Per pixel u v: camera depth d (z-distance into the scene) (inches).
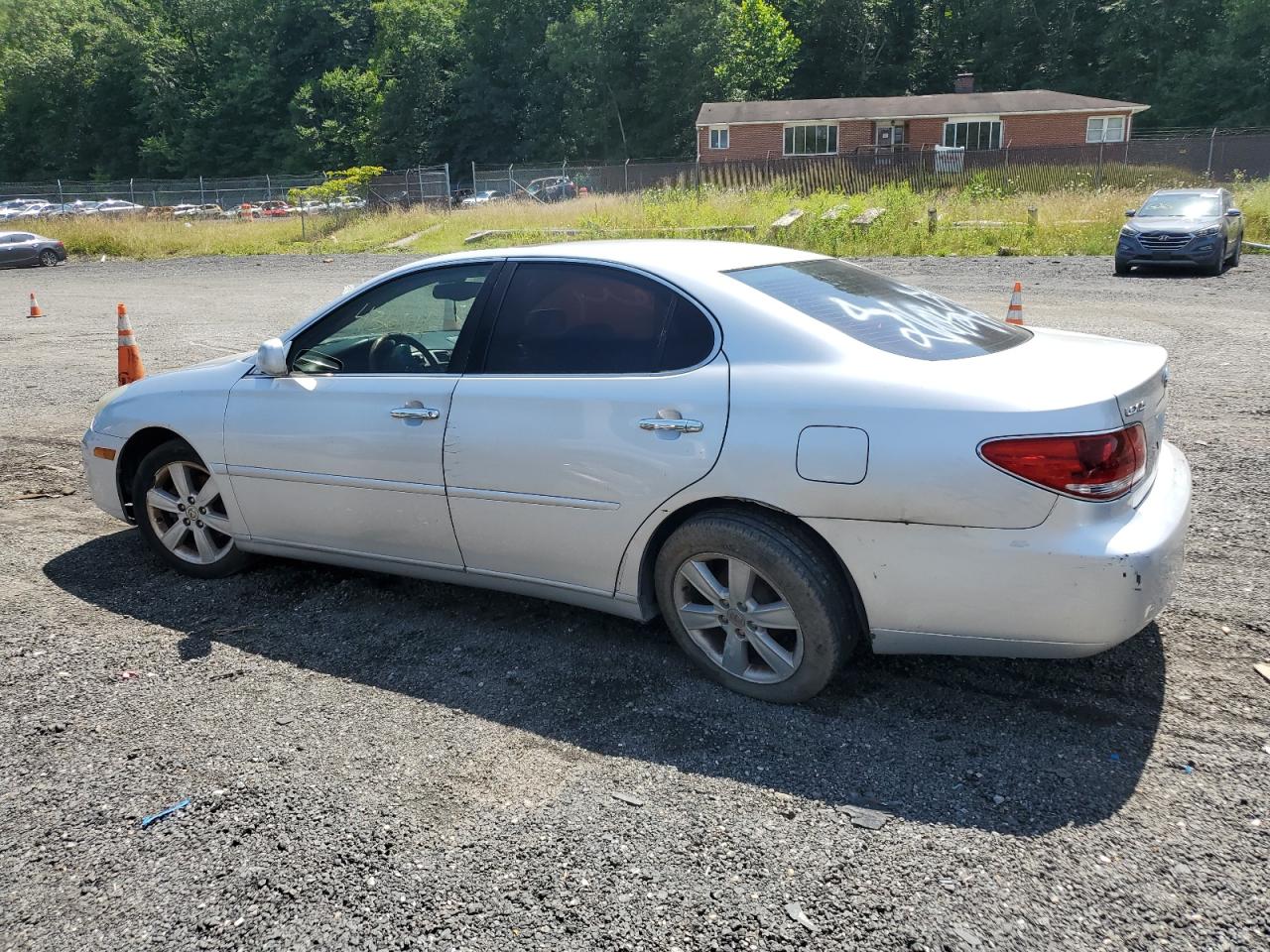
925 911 93.4
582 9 2859.3
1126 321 456.4
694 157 2669.8
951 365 123.0
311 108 3061.0
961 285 613.6
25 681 143.0
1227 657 140.5
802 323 129.2
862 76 2876.5
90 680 143.4
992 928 91.0
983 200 1016.9
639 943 90.5
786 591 125.7
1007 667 139.9
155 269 1016.9
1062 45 2704.2
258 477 168.6
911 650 125.2
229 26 3314.5
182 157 3253.0
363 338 162.6
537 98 2903.5
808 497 121.6
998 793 111.3
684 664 144.6
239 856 104.3
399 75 3048.7
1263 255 796.0
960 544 115.6
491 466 143.8
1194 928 90.4
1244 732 122.0
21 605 171.3
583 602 146.2
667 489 130.8
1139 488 119.4
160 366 426.0
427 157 2987.2
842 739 123.5
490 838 106.1
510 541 146.6
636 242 156.6
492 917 94.3
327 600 171.9
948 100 2030.0
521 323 146.9
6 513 224.8
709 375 129.9
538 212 1177.4
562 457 137.9
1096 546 111.5
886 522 118.3
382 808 111.8
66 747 125.6
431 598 171.8
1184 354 371.2
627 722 129.3
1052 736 122.6
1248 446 244.5
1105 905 93.4
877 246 879.1
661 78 2669.8
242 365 176.1
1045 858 100.3
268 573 184.5
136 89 3245.6
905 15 2960.1
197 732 128.9
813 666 127.1
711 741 124.1
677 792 113.4
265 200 1899.6
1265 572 169.5
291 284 797.2
